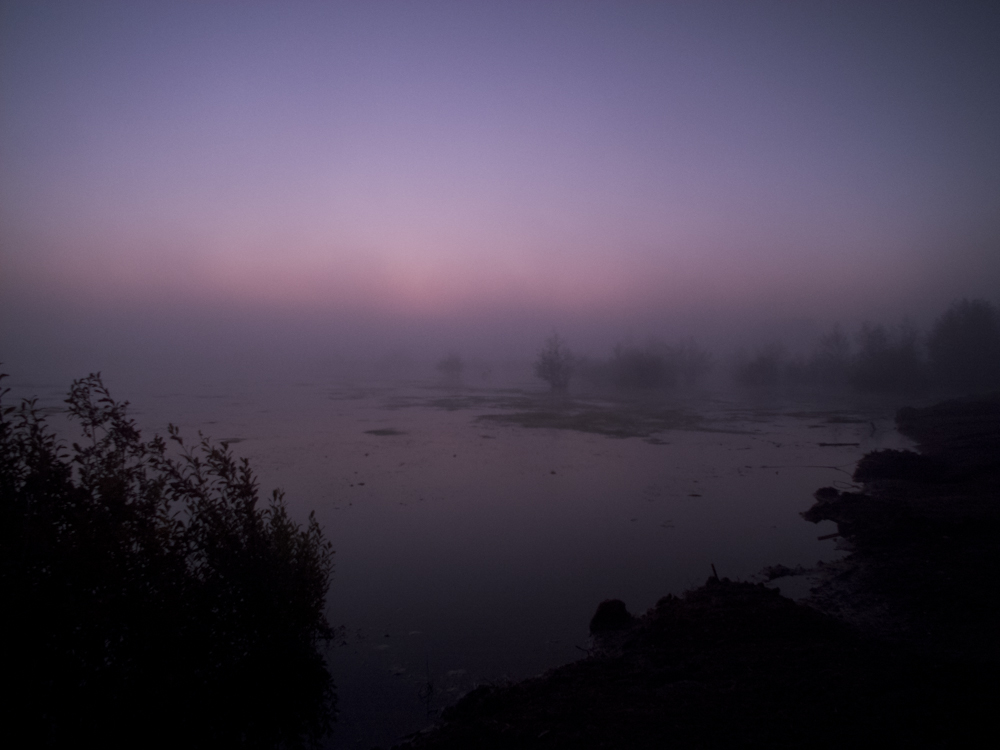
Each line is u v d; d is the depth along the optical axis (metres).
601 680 5.18
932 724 4.00
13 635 4.21
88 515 4.77
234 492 5.96
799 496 13.12
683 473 15.62
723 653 5.48
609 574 8.52
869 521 10.30
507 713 4.69
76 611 4.41
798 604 6.95
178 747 4.67
